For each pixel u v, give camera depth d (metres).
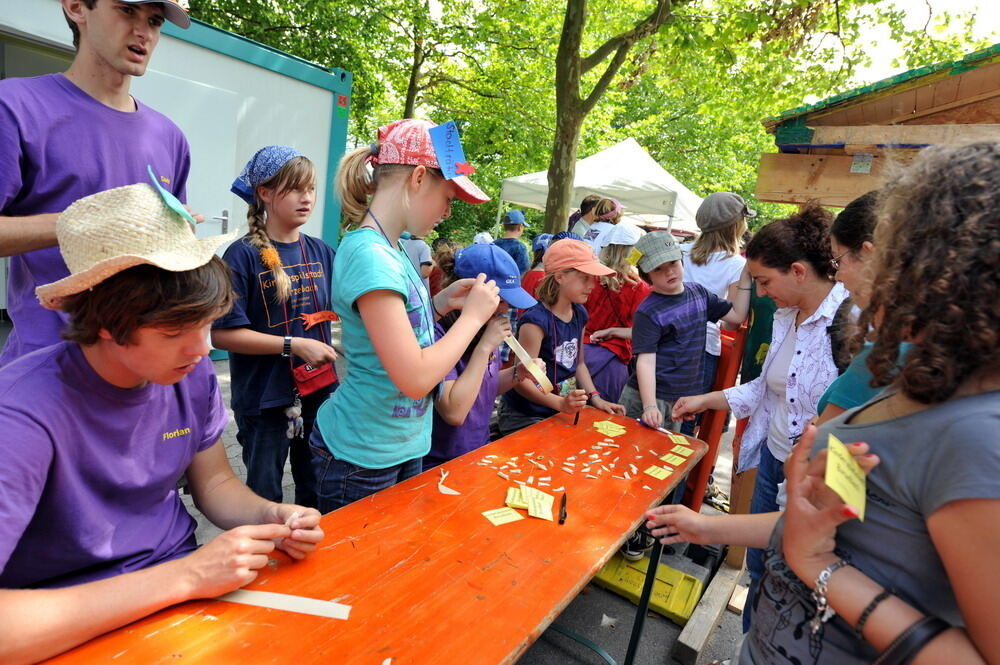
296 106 6.13
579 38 7.73
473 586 1.30
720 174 21.77
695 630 2.64
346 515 1.55
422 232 1.76
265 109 5.88
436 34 12.51
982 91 2.68
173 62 5.08
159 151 2.07
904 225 0.84
